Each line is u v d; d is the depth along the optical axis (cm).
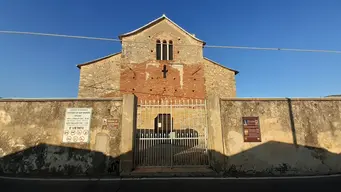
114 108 941
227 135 929
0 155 901
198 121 971
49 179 819
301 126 955
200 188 708
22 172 885
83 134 914
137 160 919
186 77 2092
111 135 914
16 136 917
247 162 905
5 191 684
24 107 945
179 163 927
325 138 949
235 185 743
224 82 2278
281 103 976
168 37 2194
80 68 2117
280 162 914
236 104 966
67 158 894
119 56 2152
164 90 2036
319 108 981
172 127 1016
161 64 2098
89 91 2058
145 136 953
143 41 2139
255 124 946
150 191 679
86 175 871
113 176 854
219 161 891
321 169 920
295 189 700
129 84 2017
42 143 909
